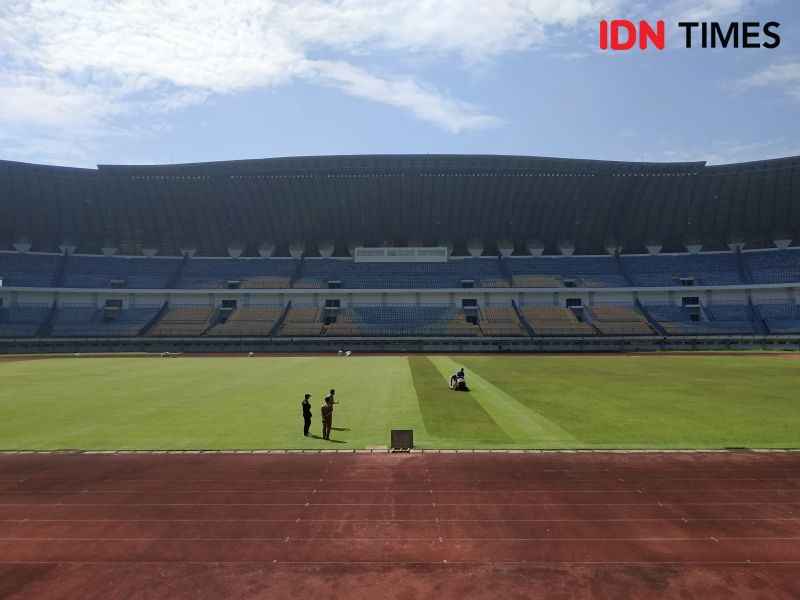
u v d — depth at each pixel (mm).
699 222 81375
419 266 85375
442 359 52125
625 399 25641
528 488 13188
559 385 30875
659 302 78938
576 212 82500
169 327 72875
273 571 9141
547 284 80875
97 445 17250
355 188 79375
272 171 77000
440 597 8289
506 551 9852
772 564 9336
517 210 82438
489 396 26781
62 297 75750
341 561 9500
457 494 12789
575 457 15773
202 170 76875
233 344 66625
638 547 9992
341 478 14000
